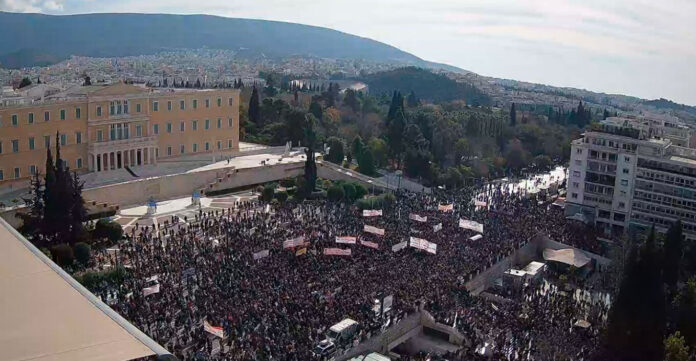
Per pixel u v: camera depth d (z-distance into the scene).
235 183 153.75
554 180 195.75
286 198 140.75
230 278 87.25
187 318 75.00
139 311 75.25
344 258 99.62
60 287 45.28
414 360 79.81
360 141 182.62
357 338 77.44
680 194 140.00
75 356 36.22
